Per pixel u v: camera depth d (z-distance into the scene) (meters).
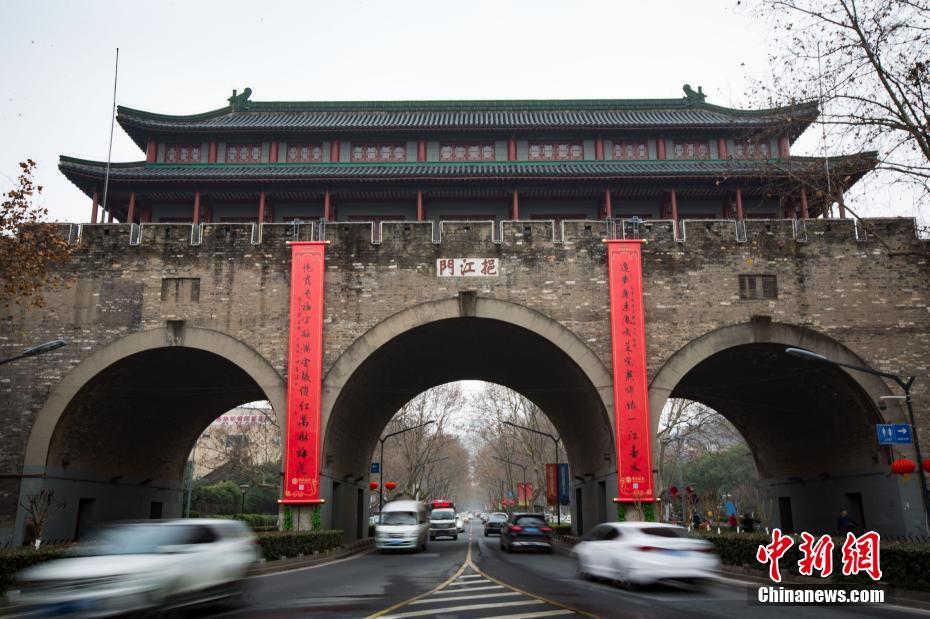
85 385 22.88
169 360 24.52
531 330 23.34
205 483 54.47
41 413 22.52
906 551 12.10
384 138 30.69
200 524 11.07
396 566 19.59
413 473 50.12
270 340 23.31
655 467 22.11
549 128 30.12
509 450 62.00
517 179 27.05
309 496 21.97
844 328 23.30
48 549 13.66
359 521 32.03
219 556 10.84
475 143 30.89
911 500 21.84
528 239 24.08
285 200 28.98
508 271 23.83
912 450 22.27
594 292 23.61
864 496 23.98
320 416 22.56
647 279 23.58
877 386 22.75
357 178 27.05
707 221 24.05
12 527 21.64
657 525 14.14
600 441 26.08
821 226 24.08
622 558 13.50
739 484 63.06
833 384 23.67
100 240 24.08
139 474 28.62
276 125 30.27
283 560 18.67
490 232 24.17
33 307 23.44
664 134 30.47
